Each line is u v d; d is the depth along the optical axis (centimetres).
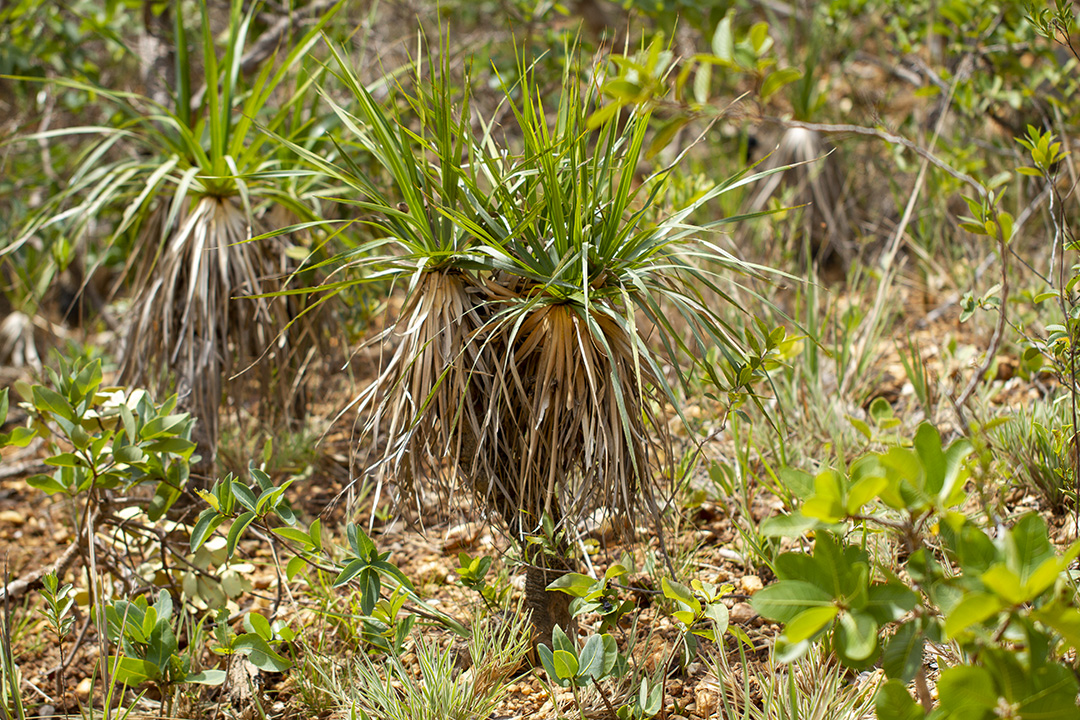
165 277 299
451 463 203
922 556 140
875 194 489
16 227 439
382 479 200
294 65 391
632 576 229
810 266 346
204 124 321
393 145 206
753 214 194
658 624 227
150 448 228
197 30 488
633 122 199
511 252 199
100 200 295
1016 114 435
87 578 252
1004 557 135
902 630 142
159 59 457
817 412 311
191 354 295
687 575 242
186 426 237
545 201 189
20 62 445
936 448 140
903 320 398
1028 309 350
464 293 204
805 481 152
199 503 260
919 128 444
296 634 230
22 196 498
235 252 300
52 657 254
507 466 207
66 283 572
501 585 245
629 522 202
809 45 477
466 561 217
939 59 489
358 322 374
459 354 193
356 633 223
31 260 430
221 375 306
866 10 507
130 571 266
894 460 131
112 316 491
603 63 199
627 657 199
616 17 616
